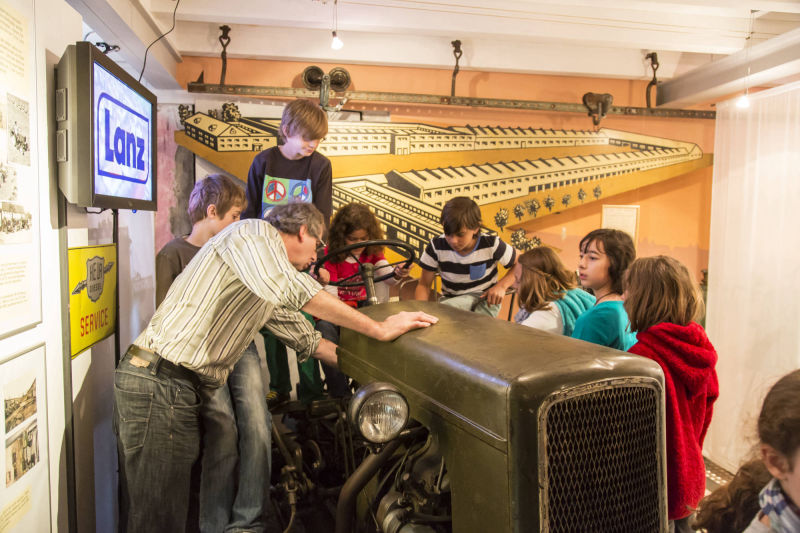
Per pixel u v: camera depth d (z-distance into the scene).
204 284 1.66
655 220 4.25
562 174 3.91
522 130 3.84
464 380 1.22
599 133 3.96
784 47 3.02
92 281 1.97
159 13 2.95
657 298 1.66
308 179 2.99
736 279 3.64
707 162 4.09
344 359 1.80
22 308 1.46
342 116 3.67
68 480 1.75
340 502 1.42
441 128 3.72
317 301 1.49
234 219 2.31
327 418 2.25
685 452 1.54
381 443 1.31
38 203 1.55
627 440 1.19
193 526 2.19
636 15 3.39
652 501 1.22
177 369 1.68
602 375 1.15
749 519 0.93
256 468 1.86
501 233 3.89
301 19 3.09
